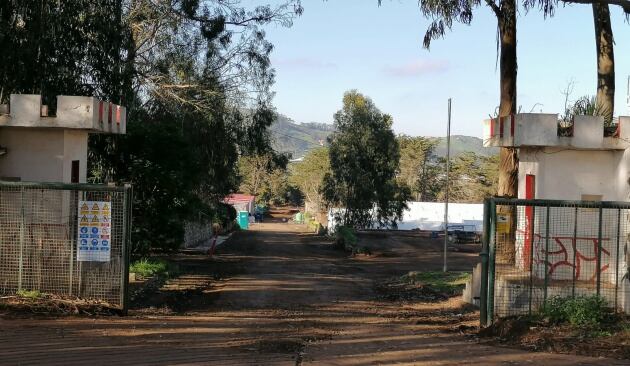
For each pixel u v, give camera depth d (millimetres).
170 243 20828
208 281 19047
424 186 86562
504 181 17594
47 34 18469
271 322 10500
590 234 12164
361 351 7688
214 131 31812
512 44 17984
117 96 22328
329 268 26531
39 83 18594
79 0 19922
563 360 7051
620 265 11188
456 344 8250
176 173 20172
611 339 8148
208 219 42656
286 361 6934
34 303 9812
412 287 17938
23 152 13188
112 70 22031
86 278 10242
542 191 12555
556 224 12148
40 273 10297
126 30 23781
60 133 13195
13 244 10375
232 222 61469
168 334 8625
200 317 10930
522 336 8523
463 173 87875
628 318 9391
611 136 11984
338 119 50188
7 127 13031
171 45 29172
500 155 17906
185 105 29812
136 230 19844
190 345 7812
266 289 17047
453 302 14453
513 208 13312
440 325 10477
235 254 34531
